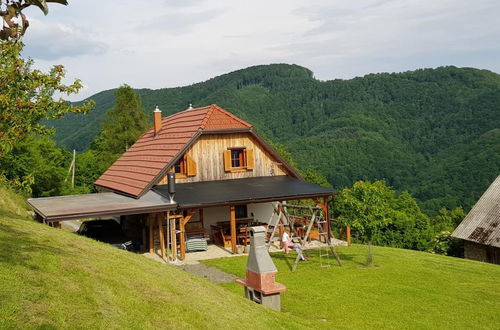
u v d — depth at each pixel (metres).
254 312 11.12
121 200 23.22
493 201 35.59
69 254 10.58
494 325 14.35
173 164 25.08
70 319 7.46
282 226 25.39
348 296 16.72
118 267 10.81
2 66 8.47
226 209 27.05
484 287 18.84
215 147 27.23
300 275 19.72
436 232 56.69
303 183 26.95
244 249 24.11
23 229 12.26
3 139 7.84
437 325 14.13
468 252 35.41
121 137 55.66
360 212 22.67
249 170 28.20
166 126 31.72
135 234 26.17
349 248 26.38
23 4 3.64
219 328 9.16
